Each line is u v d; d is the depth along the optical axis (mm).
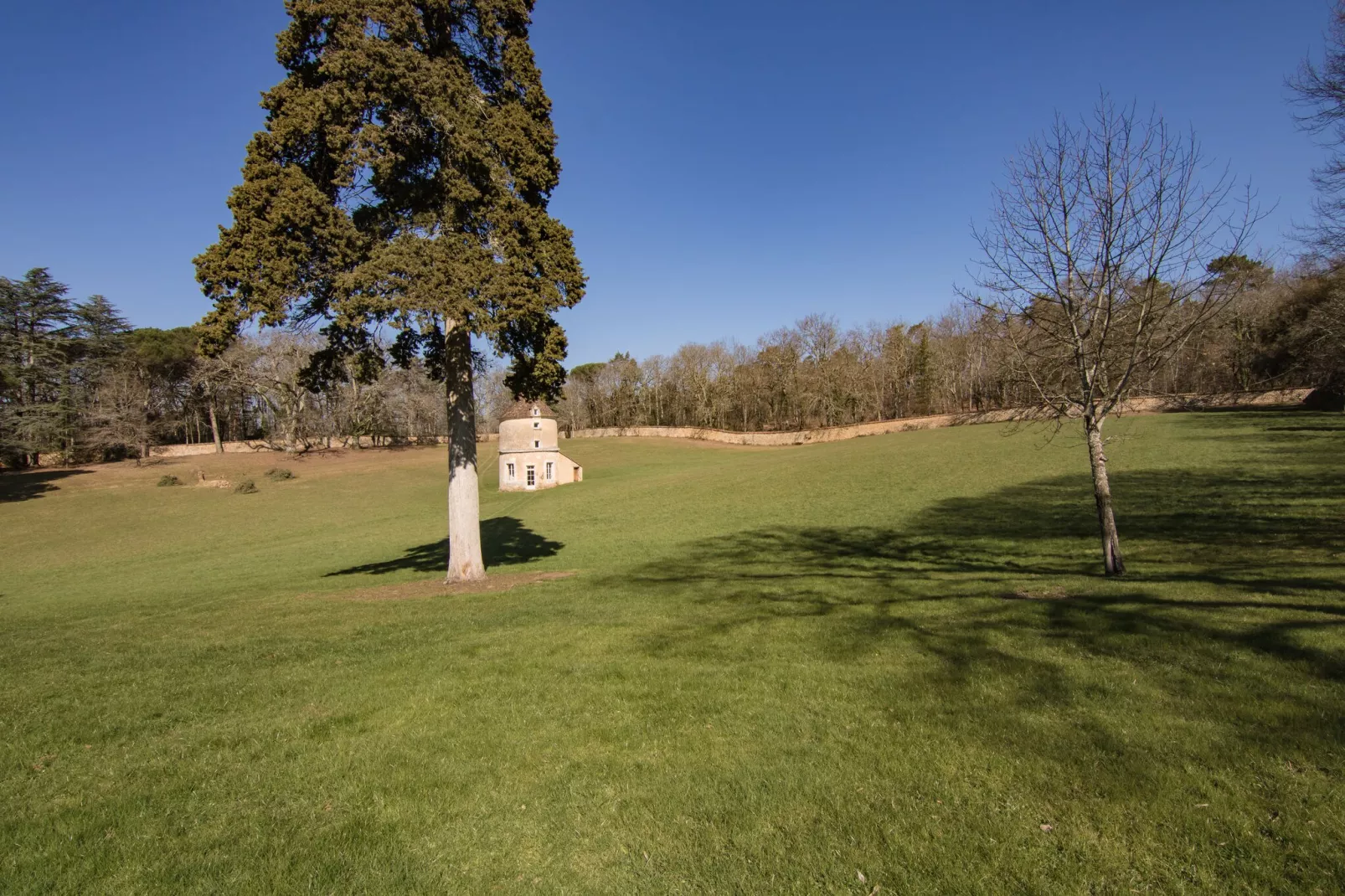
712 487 46688
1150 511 20609
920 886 3936
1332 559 11930
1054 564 14938
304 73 14000
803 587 14031
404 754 5910
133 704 7391
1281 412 46438
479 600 14367
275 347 75750
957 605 10945
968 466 40000
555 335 16469
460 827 4750
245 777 5547
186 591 22234
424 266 13148
